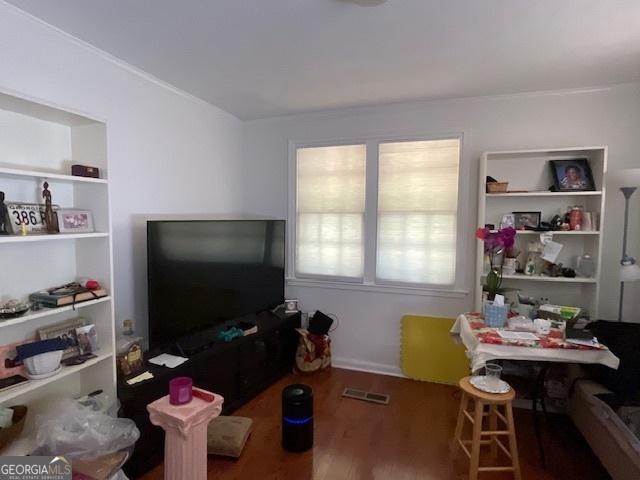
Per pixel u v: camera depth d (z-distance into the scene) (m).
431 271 3.20
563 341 2.02
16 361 1.66
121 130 2.35
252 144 3.71
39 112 1.71
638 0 1.62
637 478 1.58
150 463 2.02
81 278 1.99
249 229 3.00
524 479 1.98
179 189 2.87
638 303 2.69
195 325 2.54
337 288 3.49
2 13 1.68
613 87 2.69
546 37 1.98
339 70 2.46
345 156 3.42
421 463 2.11
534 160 2.86
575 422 2.31
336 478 1.99
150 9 1.73
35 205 1.75
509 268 2.76
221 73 2.52
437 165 3.13
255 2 1.67
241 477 1.99
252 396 2.86
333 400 2.85
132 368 2.09
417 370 3.21
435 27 1.88
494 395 1.88
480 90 2.83
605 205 2.71
